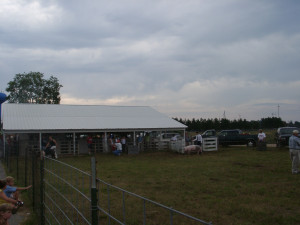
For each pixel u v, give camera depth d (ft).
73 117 103.76
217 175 43.24
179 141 89.30
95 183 12.28
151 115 120.06
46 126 90.38
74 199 17.78
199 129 271.69
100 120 104.63
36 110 106.01
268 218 22.98
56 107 112.98
